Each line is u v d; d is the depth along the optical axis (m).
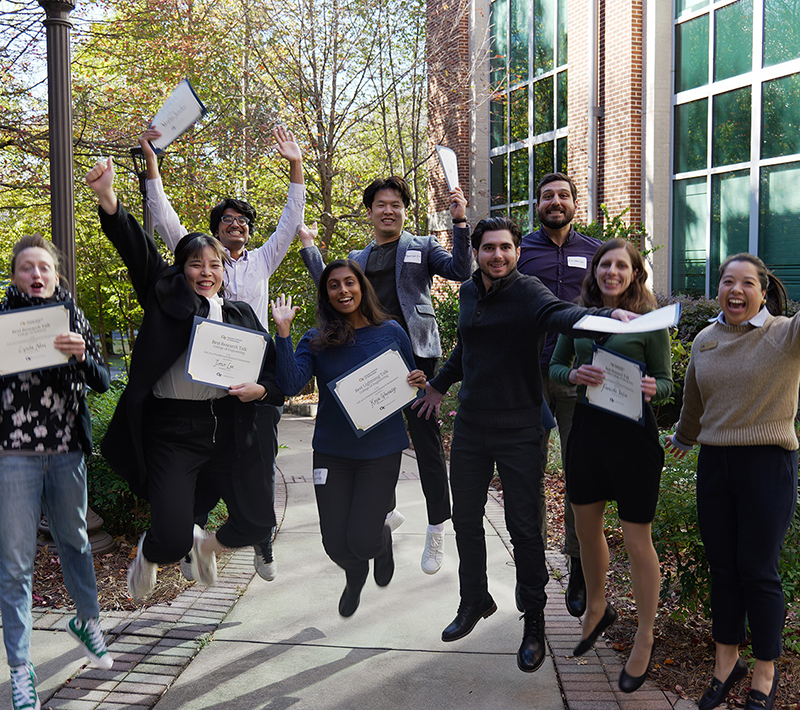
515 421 3.33
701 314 9.17
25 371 2.88
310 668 3.43
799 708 3.09
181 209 11.61
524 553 3.35
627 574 4.38
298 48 13.01
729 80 10.44
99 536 4.81
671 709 3.08
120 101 10.76
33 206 11.64
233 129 11.84
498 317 3.29
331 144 13.19
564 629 3.84
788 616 3.75
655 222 11.44
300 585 4.42
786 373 2.90
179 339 3.24
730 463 2.99
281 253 4.67
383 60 13.38
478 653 3.59
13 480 2.92
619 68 11.61
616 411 3.03
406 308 4.15
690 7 11.00
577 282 4.21
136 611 3.99
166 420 3.28
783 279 9.88
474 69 14.20
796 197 9.66
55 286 3.13
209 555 3.71
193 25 12.00
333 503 3.54
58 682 3.25
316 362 3.64
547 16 13.43
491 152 15.16
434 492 4.27
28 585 2.96
